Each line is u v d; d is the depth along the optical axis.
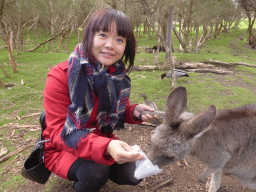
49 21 15.32
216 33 21.22
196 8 10.66
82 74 1.50
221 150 1.89
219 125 1.89
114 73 1.66
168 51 5.00
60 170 1.76
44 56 10.39
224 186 2.33
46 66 8.06
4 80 6.21
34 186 2.30
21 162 2.74
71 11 14.44
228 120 1.92
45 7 14.05
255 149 1.94
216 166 1.94
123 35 1.46
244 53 13.65
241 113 1.98
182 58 9.15
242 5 18.00
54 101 1.53
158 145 1.68
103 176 1.75
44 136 1.81
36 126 3.63
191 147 1.81
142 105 1.97
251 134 1.92
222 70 7.11
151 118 1.86
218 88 5.27
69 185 2.26
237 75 6.67
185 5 10.72
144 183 2.30
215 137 1.86
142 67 7.06
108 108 1.66
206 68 7.32
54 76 1.54
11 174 2.54
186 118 1.76
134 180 1.95
